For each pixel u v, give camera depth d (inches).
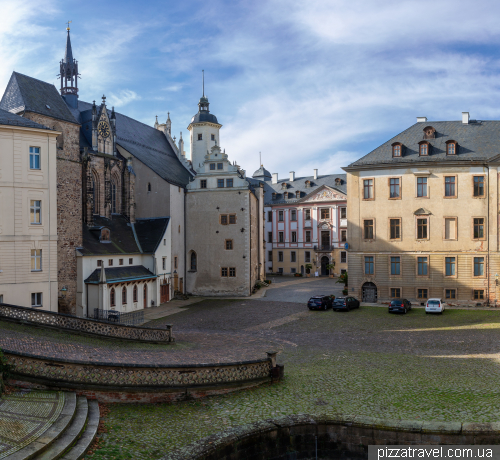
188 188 2336.4
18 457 394.6
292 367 912.9
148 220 2156.7
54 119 1628.9
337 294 2207.2
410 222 1871.3
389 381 773.3
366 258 1925.4
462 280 1808.6
